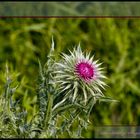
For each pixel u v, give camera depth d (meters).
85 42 8.09
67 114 4.38
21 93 6.84
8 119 4.36
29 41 8.07
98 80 4.27
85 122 4.31
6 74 4.57
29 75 7.92
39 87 4.31
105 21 8.09
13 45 8.05
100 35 8.12
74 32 8.05
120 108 8.08
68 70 4.21
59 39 7.98
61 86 4.21
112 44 8.12
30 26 8.02
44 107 4.32
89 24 8.10
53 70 4.24
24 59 8.01
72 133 4.67
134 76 8.16
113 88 8.02
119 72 8.08
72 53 4.35
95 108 7.91
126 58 8.14
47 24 8.03
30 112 6.18
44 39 8.02
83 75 4.20
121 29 8.16
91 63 4.35
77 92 4.20
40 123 4.31
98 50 8.12
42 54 7.95
